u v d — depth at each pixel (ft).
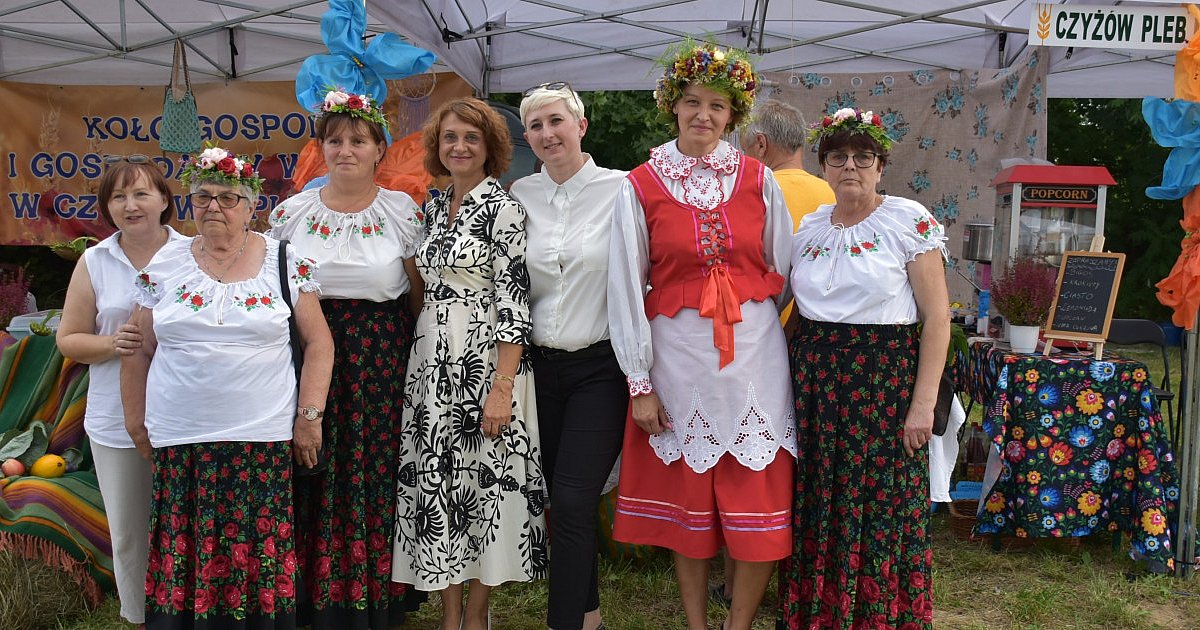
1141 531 11.87
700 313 8.18
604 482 8.84
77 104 22.52
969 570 12.21
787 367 8.57
